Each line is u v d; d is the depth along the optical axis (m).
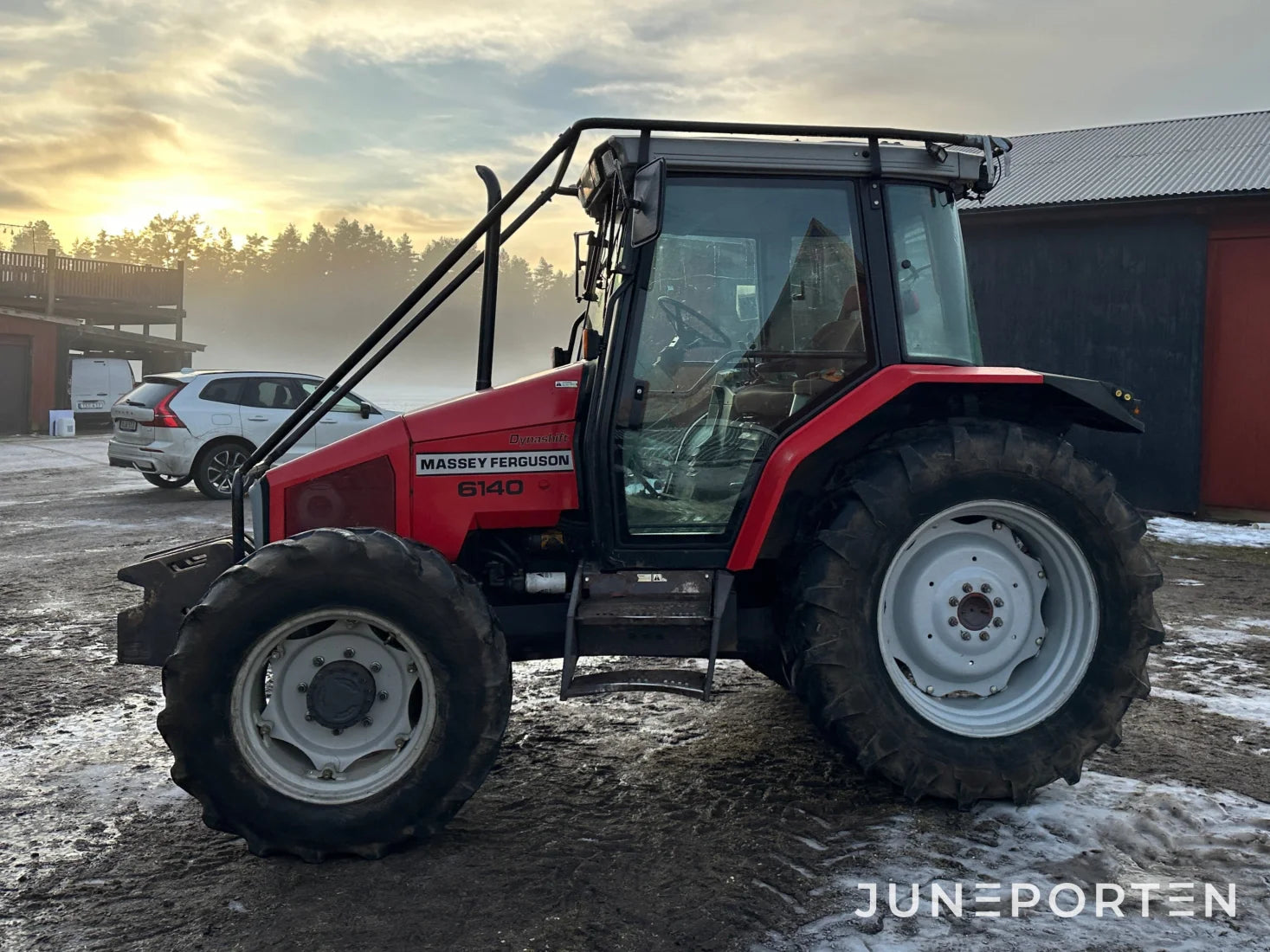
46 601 6.81
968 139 3.54
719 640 3.47
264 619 3.01
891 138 3.49
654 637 3.37
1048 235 11.38
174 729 2.98
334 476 3.51
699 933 2.62
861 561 3.33
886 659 3.38
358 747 3.16
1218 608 6.59
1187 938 2.59
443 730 3.06
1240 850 3.10
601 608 3.36
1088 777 3.71
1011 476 3.43
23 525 10.05
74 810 3.49
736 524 3.50
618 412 3.45
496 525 3.63
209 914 2.75
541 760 3.91
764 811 3.41
